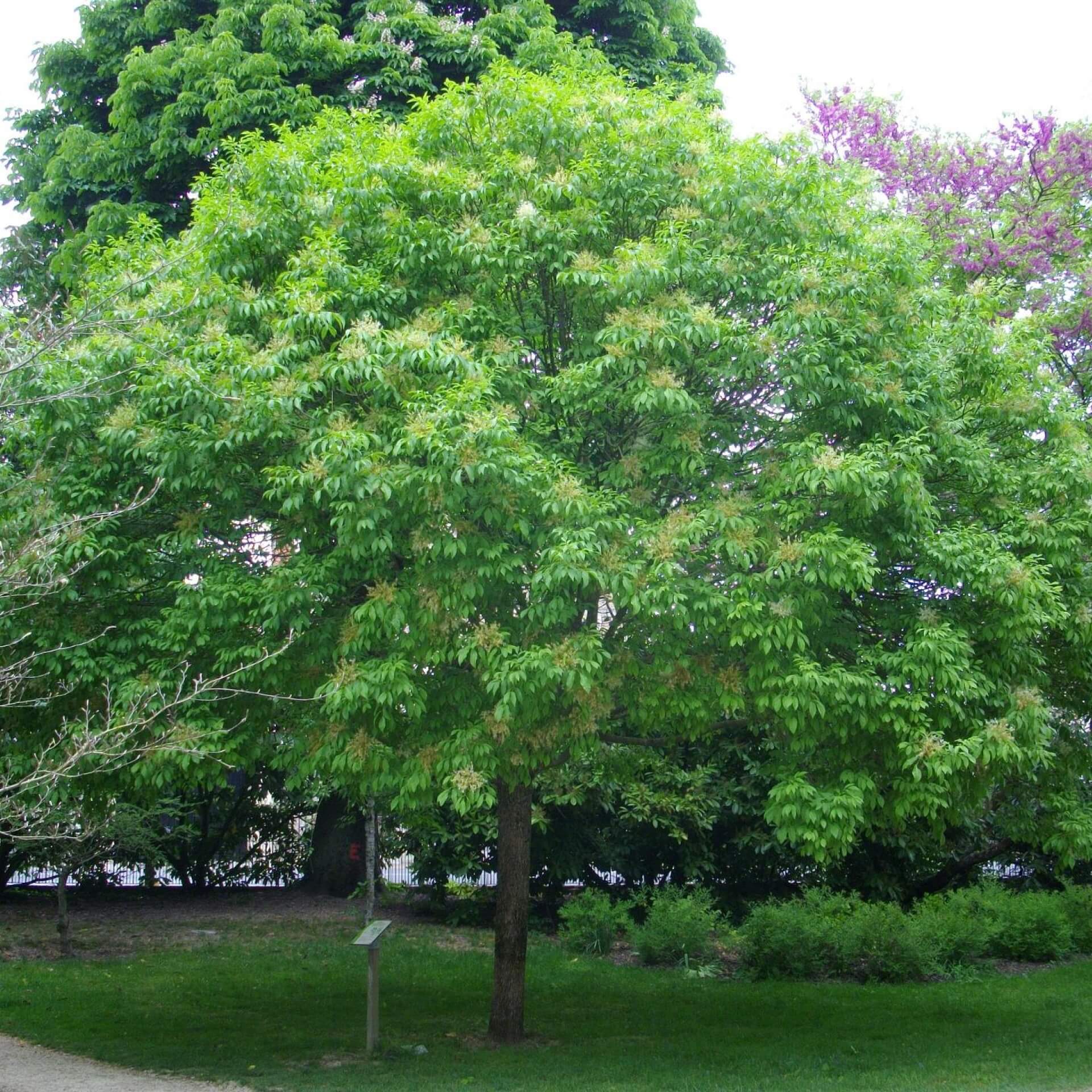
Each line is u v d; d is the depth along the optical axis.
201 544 7.90
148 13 16.08
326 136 8.95
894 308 8.00
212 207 8.22
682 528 7.00
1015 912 13.95
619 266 7.49
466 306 7.82
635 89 8.99
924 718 6.88
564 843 15.05
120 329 7.37
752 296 7.83
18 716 8.03
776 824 7.20
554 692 6.75
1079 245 15.08
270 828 18.14
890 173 15.88
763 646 6.75
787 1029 9.87
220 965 12.56
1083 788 9.84
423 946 13.82
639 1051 8.94
